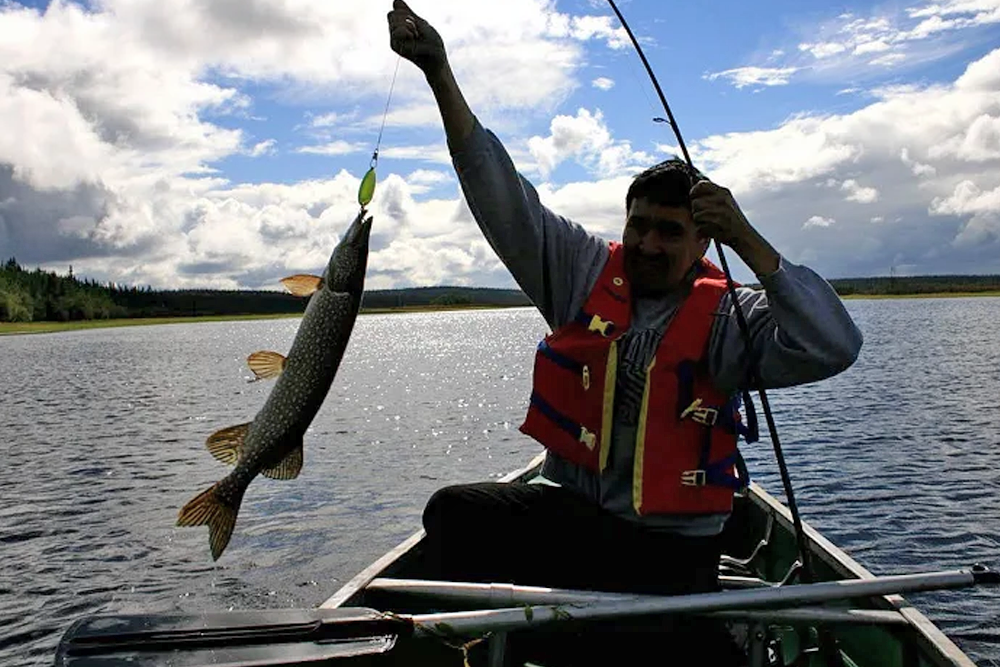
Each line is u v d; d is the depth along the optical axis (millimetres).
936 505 12781
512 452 20109
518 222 3531
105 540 12594
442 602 3992
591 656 3703
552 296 3805
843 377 32875
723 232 3031
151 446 21438
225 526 3037
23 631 9297
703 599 3127
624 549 3574
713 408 3541
